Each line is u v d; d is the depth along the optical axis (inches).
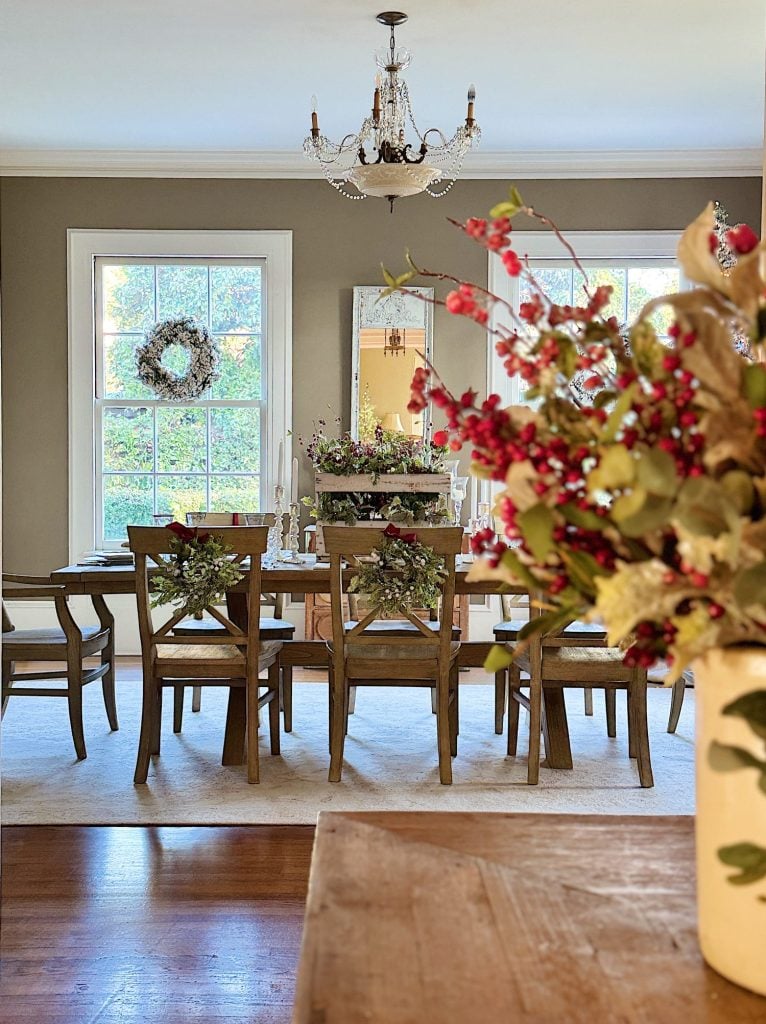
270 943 113.6
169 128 251.4
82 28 189.5
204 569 160.9
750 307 34.4
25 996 101.8
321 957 37.5
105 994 102.3
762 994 35.0
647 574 32.8
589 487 33.4
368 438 276.2
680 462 34.5
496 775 170.7
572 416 37.8
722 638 34.9
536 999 34.8
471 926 40.0
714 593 32.8
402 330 277.0
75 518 279.3
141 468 282.2
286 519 278.5
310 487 279.6
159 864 135.6
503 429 37.8
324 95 227.5
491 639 276.5
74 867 134.7
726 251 225.1
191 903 123.8
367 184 189.2
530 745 165.2
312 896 42.6
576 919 40.6
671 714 198.4
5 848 141.2
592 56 204.5
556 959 37.5
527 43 197.6
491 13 183.6
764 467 33.5
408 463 193.0
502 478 37.8
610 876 44.7
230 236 276.4
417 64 208.4
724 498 31.5
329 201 277.3
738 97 229.9
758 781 34.3
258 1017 98.0
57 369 278.4
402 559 160.2
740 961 35.4
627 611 32.7
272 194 276.7
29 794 161.9
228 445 282.2
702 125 250.4
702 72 213.8
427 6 180.2
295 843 142.5
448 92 225.5
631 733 181.5
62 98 228.8
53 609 279.7
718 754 33.2
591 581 35.6
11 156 271.1
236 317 280.7
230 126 250.1
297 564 185.3
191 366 275.7
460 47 199.3
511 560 37.1
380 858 46.6
